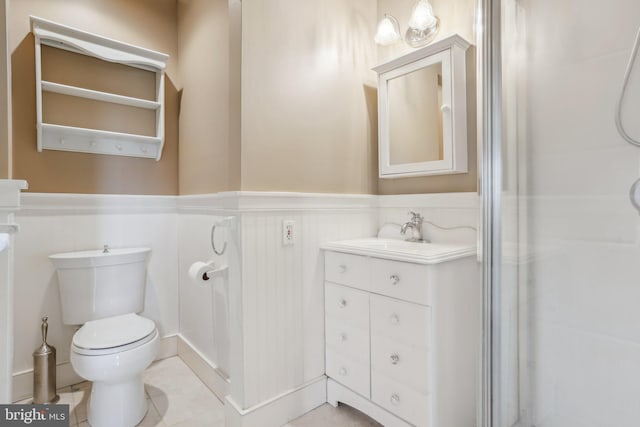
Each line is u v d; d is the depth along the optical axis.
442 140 1.68
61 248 1.91
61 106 1.95
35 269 1.83
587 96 1.05
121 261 1.93
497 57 1.18
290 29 1.66
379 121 1.95
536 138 1.14
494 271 1.18
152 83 2.27
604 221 1.02
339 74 1.88
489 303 1.18
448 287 1.37
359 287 1.56
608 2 1.01
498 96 1.19
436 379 1.31
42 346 1.76
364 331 1.54
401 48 1.97
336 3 1.87
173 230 2.34
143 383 1.77
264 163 1.55
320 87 1.78
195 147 2.08
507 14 1.17
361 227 1.96
